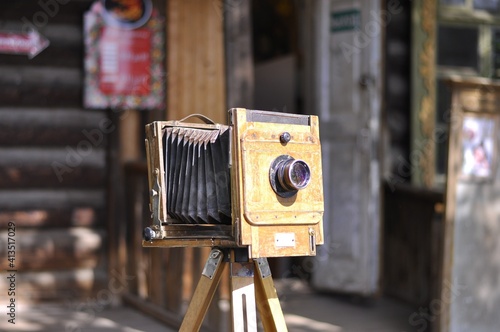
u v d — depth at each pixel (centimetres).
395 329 558
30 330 539
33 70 606
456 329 488
